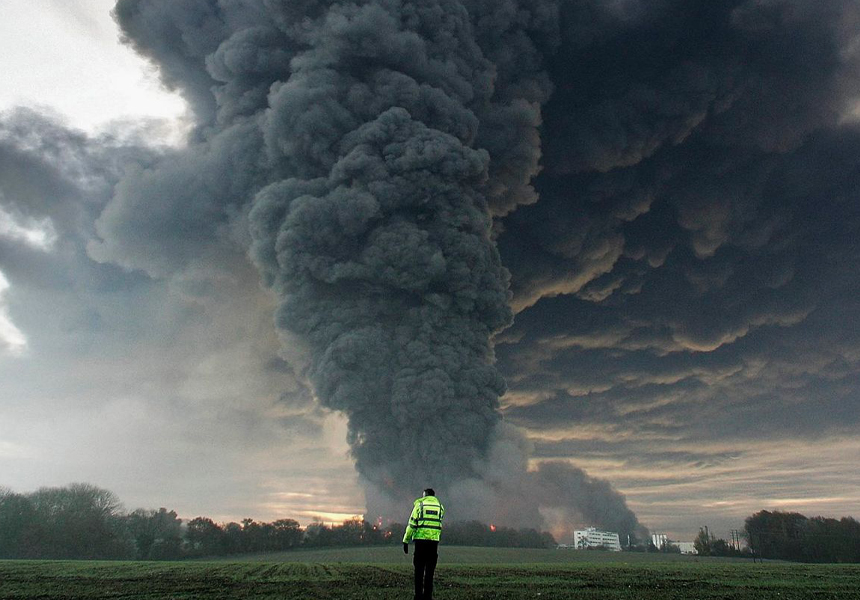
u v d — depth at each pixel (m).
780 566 29.86
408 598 11.05
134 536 62.91
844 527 64.25
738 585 14.83
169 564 28.88
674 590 13.23
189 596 11.50
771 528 66.00
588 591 12.81
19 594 11.97
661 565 32.34
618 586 14.41
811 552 61.91
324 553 60.88
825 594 12.26
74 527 58.47
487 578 17.61
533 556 55.25
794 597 11.48
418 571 10.37
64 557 57.00
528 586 14.32
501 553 57.03
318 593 12.25
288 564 29.81
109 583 14.89
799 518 66.38
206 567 24.78
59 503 61.06
